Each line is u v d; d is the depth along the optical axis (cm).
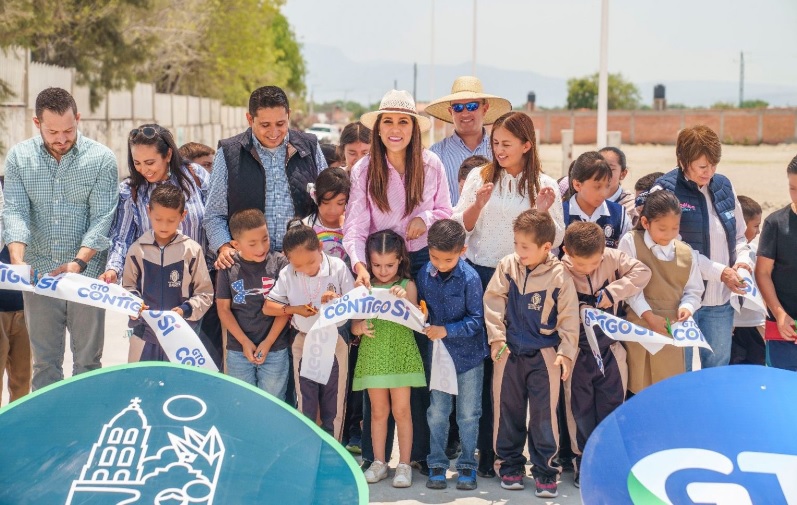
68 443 353
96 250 550
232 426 365
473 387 523
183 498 340
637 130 6022
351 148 727
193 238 571
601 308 509
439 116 754
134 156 543
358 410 584
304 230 514
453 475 547
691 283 524
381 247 519
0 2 1655
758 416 358
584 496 354
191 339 496
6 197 555
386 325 525
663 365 524
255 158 558
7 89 1762
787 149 4981
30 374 600
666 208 514
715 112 5806
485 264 548
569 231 501
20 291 577
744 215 663
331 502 346
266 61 5125
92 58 2291
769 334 566
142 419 363
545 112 6219
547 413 504
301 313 519
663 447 354
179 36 3403
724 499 338
